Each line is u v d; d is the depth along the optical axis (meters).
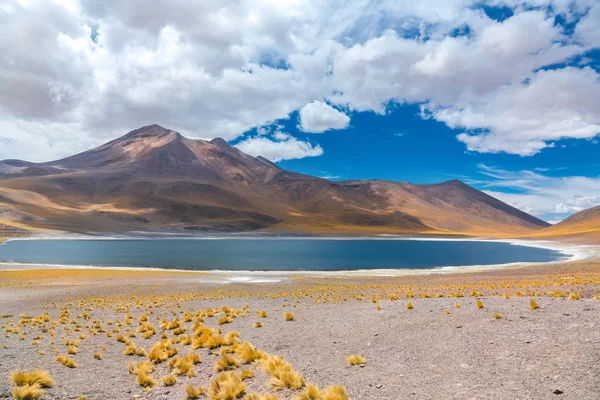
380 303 20.23
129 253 112.19
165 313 21.81
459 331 11.84
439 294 24.11
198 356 11.22
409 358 9.99
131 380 9.62
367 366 9.70
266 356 10.67
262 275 57.72
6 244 142.38
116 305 25.94
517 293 21.50
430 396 7.42
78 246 139.25
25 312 23.28
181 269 72.38
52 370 10.23
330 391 7.50
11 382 8.59
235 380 8.69
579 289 22.67
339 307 20.05
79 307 25.27
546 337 10.01
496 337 10.70
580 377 7.45
